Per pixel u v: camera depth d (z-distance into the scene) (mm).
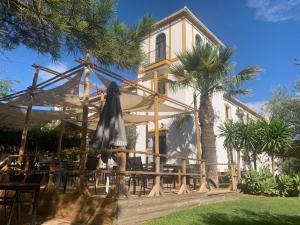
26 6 4031
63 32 4500
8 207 8227
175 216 7309
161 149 18141
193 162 16625
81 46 5008
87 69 7844
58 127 15398
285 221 7336
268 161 25062
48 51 4914
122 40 5906
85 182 7031
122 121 7070
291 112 24141
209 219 7082
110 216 6066
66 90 9430
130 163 8484
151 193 7652
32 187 6094
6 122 13148
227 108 23703
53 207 7367
